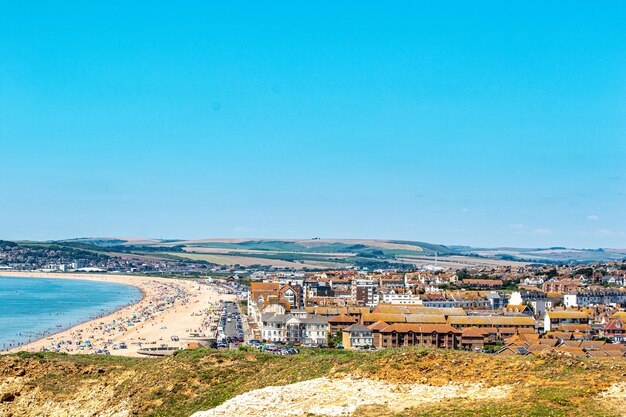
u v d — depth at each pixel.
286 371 116.88
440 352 108.94
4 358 140.38
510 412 83.56
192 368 125.75
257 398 101.31
